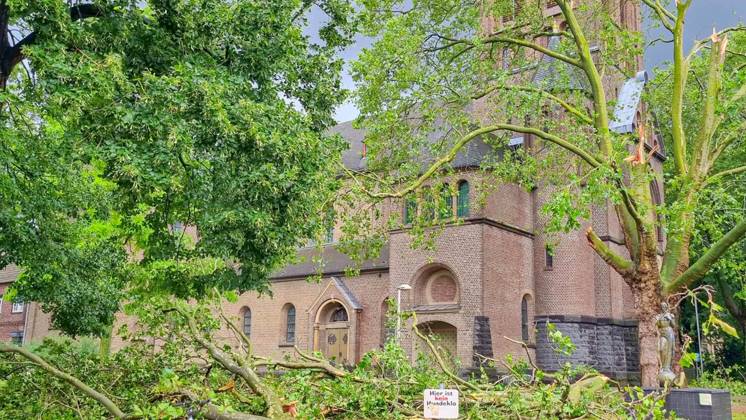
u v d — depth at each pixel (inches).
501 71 838.5
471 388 373.1
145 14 579.5
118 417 300.7
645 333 762.2
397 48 822.5
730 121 845.2
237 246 584.1
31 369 360.2
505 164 909.2
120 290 871.7
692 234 791.1
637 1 935.0
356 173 828.6
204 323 393.7
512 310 1235.2
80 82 473.4
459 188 1250.0
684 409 501.4
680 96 827.4
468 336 1163.9
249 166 550.0
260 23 582.6
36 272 704.4
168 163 492.1
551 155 902.4
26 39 567.5
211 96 499.8
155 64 552.7
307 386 327.3
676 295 745.0
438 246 1236.5
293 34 609.6
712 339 1722.4
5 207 580.7
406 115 885.8
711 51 836.0
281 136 551.2
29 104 509.0
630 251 793.6
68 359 382.3
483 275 1175.0
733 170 810.8
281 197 578.2
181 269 776.9
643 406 322.0
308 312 1445.6
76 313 817.5
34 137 539.5
